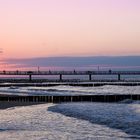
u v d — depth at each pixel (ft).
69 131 57.67
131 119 69.05
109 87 249.34
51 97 141.90
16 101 139.54
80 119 72.79
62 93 181.47
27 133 55.47
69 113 83.35
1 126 63.36
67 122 68.64
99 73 388.98
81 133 55.52
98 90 212.64
